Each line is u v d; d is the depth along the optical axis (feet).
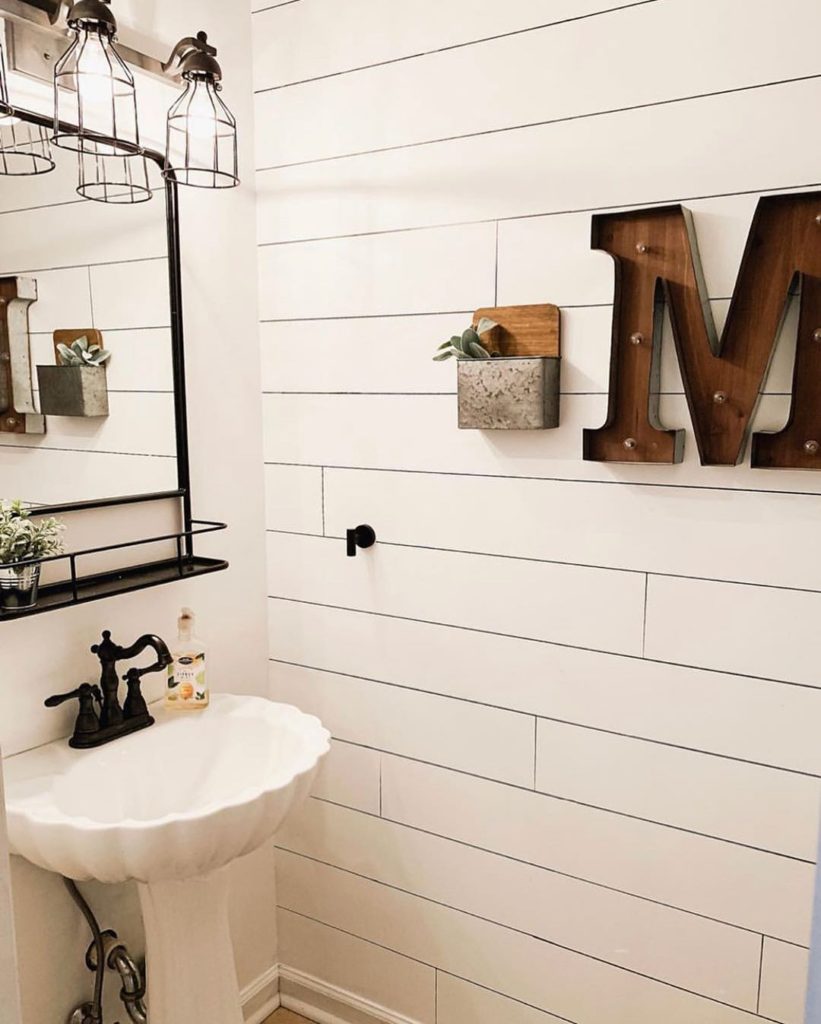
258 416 6.35
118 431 5.20
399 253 5.63
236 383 6.11
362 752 6.31
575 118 4.91
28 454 4.68
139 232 5.21
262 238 6.18
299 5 5.78
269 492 6.46
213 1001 4.92
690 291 4.56
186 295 5.62
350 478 6.05
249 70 6.01
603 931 5.46
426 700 5.95
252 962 6.71
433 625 5.85
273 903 6.86
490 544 5.54
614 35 4.74
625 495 5.02
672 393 4.82
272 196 6.09
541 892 5.65
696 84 4.55
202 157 5.61
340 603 6.24
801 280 4.26
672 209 4.53
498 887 5.82
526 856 5.68
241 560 6.31
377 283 5.74
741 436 4.52
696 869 5.09
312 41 5.77
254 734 5.33
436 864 6.07
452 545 5.69
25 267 4.59
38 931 4.99
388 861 6.29
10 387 4.54
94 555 5.16
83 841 3.98
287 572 6.48
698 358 4.60
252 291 6.20
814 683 4.61
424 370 5.63
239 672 6.39
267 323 6.26
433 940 6.16
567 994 5.65
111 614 5.29
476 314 5.31
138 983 5.14
